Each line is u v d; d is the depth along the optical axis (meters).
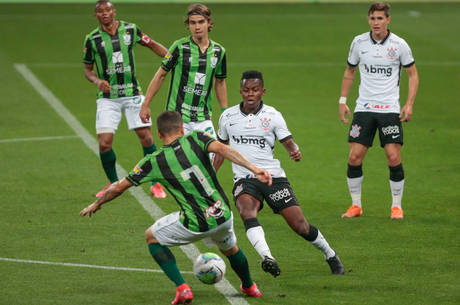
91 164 37.28
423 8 96.94
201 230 20.03
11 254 24.86
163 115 20.34
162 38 74.69
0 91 54.66
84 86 57.03
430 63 66.94
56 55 68.00
